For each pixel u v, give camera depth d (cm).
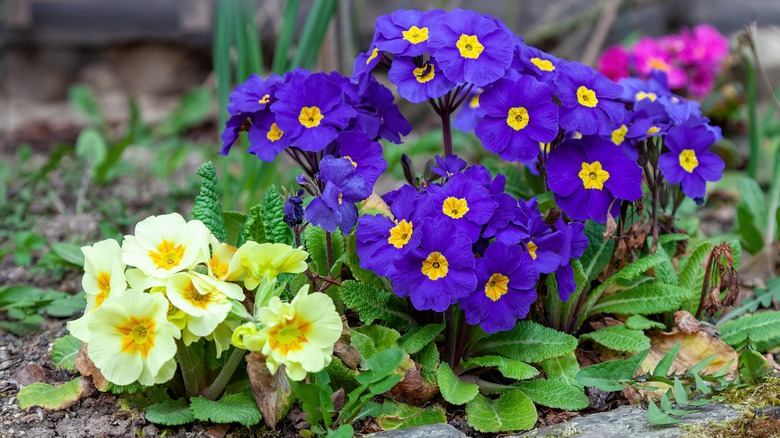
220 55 113
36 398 90
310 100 91
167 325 86
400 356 88
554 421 91
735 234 111
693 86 143
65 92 219
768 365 93
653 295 95
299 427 90
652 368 94
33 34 213
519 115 91
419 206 88
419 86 90
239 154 145
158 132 177
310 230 94
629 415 89
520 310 89
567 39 188
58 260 106
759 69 110
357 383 90
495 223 89
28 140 176
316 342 87
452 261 87
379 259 88
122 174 140
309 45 112
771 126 152
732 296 95
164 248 88
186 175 140
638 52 134
